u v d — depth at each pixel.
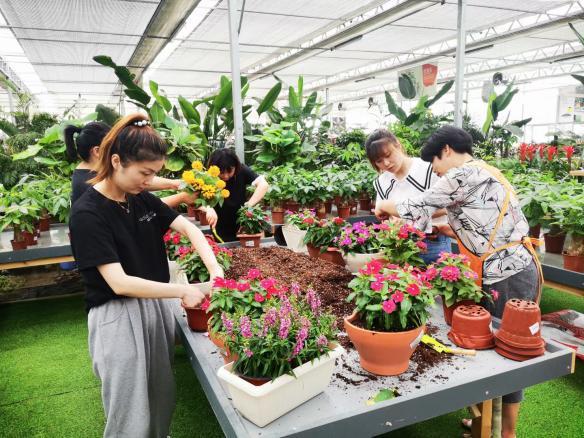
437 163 1.99
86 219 1.46
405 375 1.50
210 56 11.06
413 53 11.56
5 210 3.57
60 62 11.23
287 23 8.11
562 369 1.54
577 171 5.31
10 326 3.83
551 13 7.77
